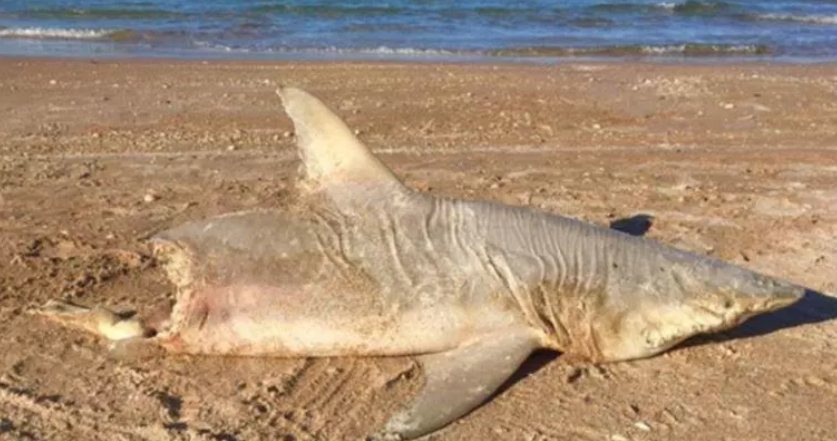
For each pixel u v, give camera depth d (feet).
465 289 6.72
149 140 12.48
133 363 6.88
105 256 8.61
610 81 17.39
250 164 11.48
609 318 6.75
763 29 27.22
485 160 11.80
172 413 6.28
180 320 6.89
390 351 6.84
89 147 12.10
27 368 6.77
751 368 6.92
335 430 6.16
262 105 14.78
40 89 15.66
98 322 7.18
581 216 9.80
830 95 16.55
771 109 15.19
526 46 22.90
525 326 6.72
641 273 6.79
